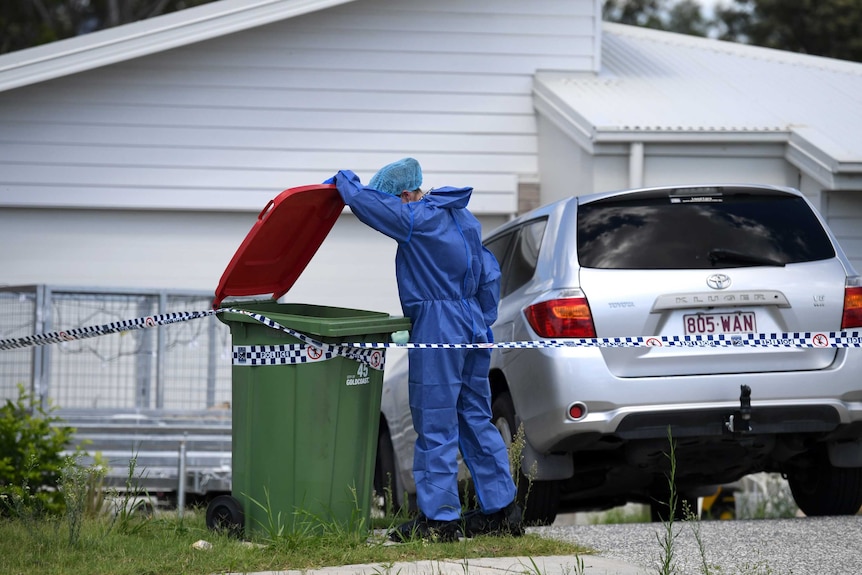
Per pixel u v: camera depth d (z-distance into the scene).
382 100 47.25
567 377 24.33
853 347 24.11
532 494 26.09
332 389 21.27
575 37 48.69
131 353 39.94
